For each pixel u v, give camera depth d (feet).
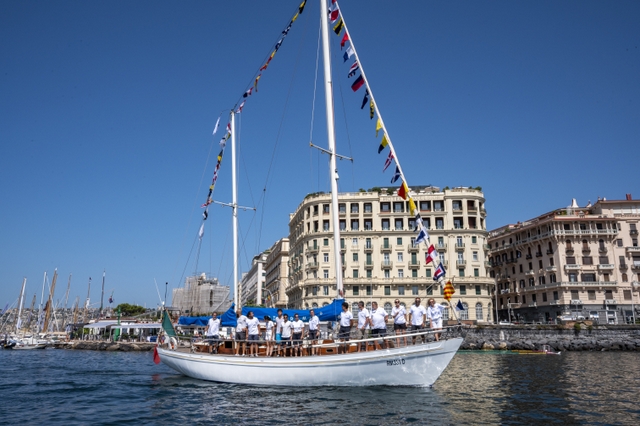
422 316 65.98
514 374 94.89
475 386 73.41
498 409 52.85
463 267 286.46
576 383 78.13
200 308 346.74
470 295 281.95
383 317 66.90
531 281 309.42
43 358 172.55
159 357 93.81
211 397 63.52
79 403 61.87
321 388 66.33
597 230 285.02
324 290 291.38
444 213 293.02
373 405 54.75
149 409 56.80
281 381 69.46
